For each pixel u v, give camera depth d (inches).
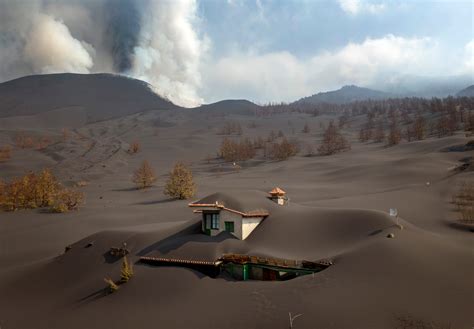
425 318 1117.7
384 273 1334.9
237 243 1736.0
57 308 1593.3
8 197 4101.9
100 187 5541.3
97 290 1638.8
